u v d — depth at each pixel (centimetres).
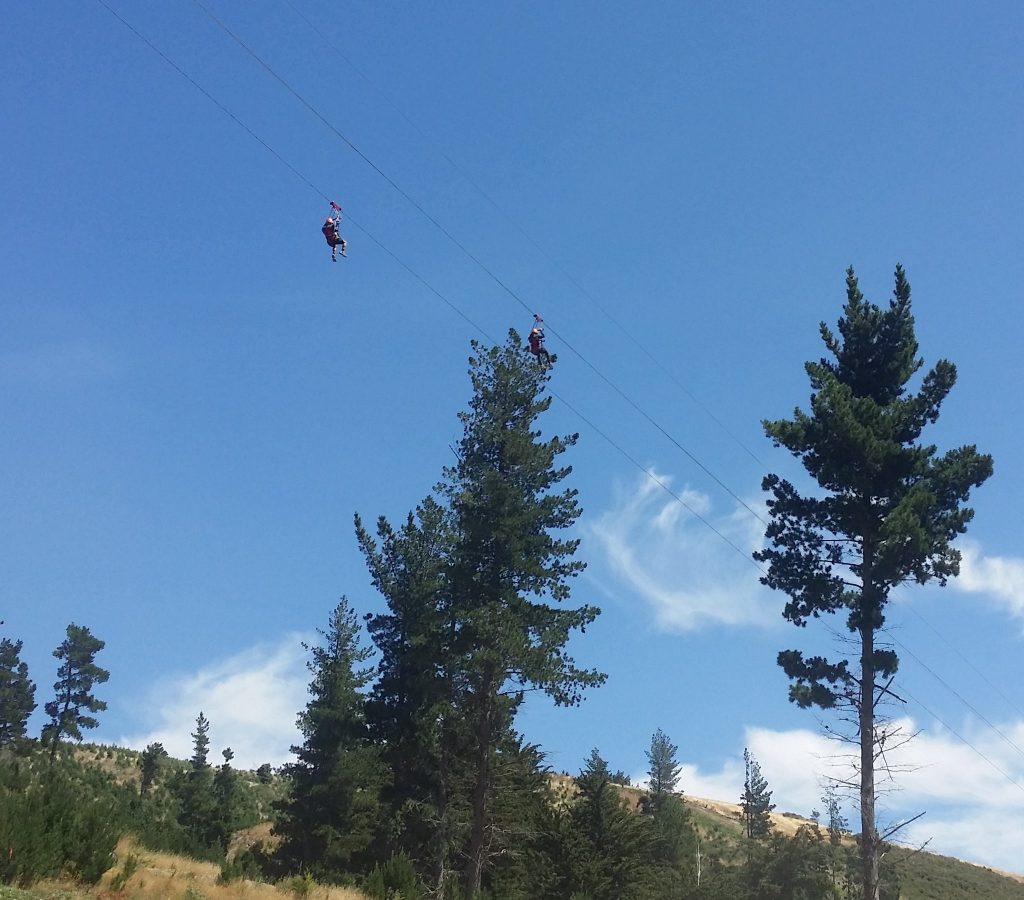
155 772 9294
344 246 2366
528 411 4556
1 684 7675
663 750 8812
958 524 3161
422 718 4847
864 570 3244
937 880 9312
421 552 5338
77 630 7575
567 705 3903
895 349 3484
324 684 5481
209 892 2731
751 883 6562
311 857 4950
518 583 4262
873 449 3203
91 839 2334
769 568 3366
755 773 9862
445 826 4491
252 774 10456
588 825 5325
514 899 4562
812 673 3136
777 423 3431
